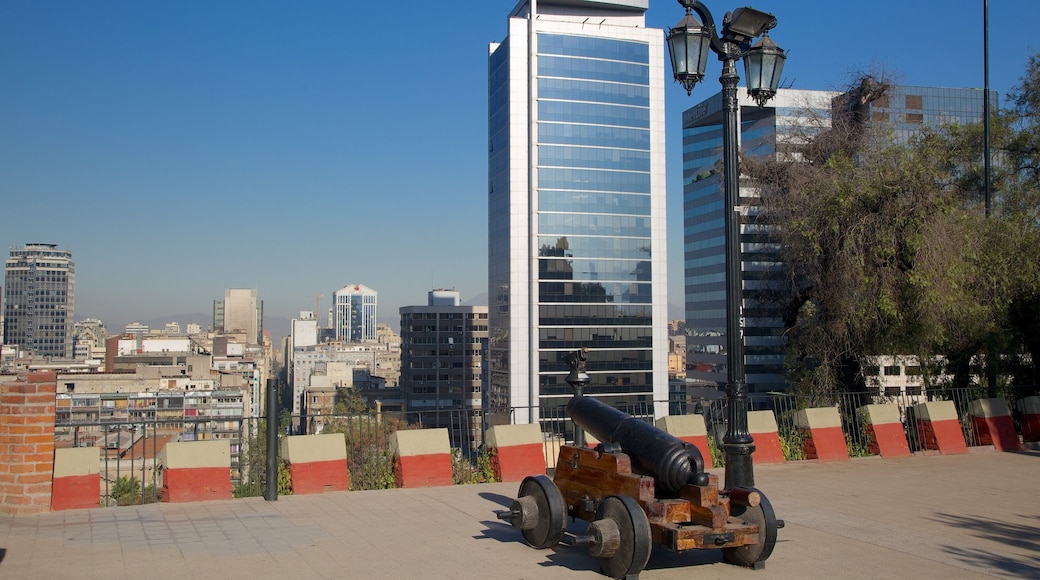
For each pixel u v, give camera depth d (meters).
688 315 107.69
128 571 7.23
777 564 7.75
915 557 8.02
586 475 8.20
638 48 96.88
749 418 14.38
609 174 95.25
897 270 17.17
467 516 9.81
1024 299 18.17
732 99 9.45
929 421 15.42
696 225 105.94
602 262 94.38
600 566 7.37
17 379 9.92
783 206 20.42
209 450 10.91
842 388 19.28
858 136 21.08
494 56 99.56
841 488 11.84
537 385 91.69
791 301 21.09
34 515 9.74
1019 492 11.52
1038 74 21.41
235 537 8.62
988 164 18.47
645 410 15.61
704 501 7.33
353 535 8.77
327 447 11.62
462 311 151.62
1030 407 16.45
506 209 94.50
